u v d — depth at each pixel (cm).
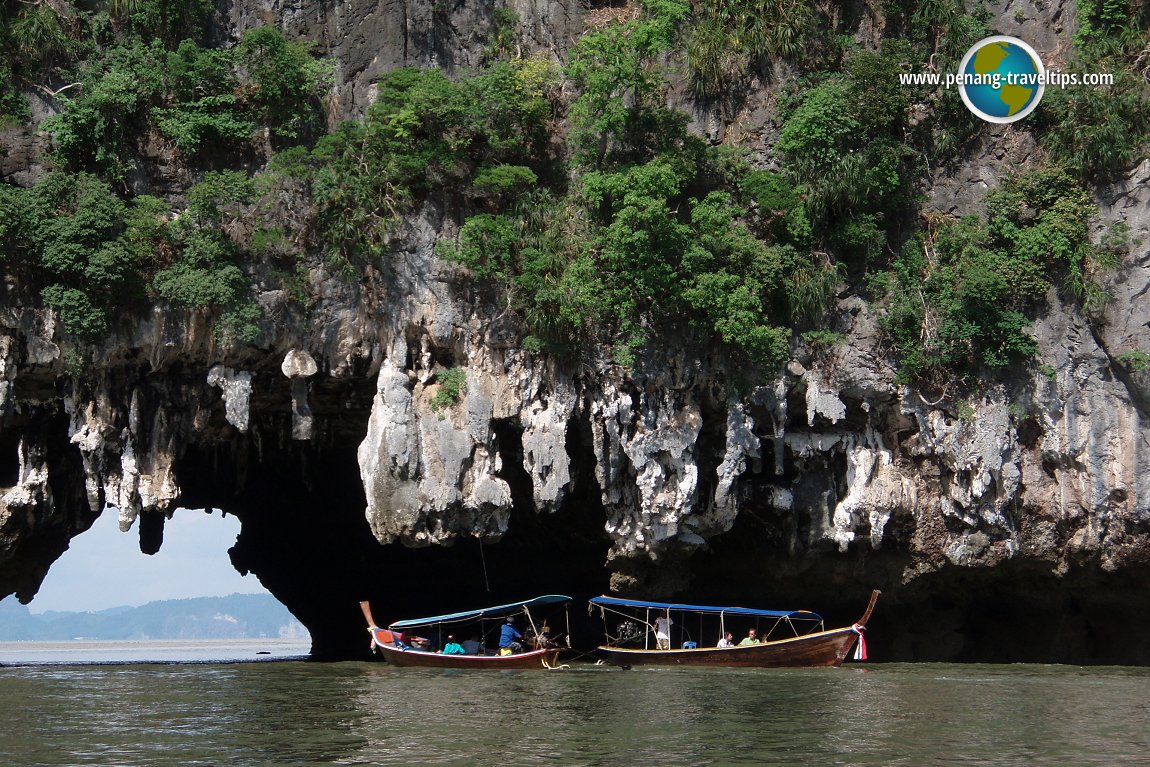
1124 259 3544
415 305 3475
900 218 3734
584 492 3850
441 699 2619
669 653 3381
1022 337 3562
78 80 3450
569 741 2089
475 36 3756
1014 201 3609
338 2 3666
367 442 3431
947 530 3644
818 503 3669
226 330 3341
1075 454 3562
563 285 3456
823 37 3756
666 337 3538
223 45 3591
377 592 4656
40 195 3269
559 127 3716
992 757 1966
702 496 3609
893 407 3634
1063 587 3684
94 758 1944
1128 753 2006
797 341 3581
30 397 3419
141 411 3441
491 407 3488
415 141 3519
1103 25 3728
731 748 2031
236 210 3391
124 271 3259
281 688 2856
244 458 3822
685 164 3547
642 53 3631
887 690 2780
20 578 3575
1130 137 3591
